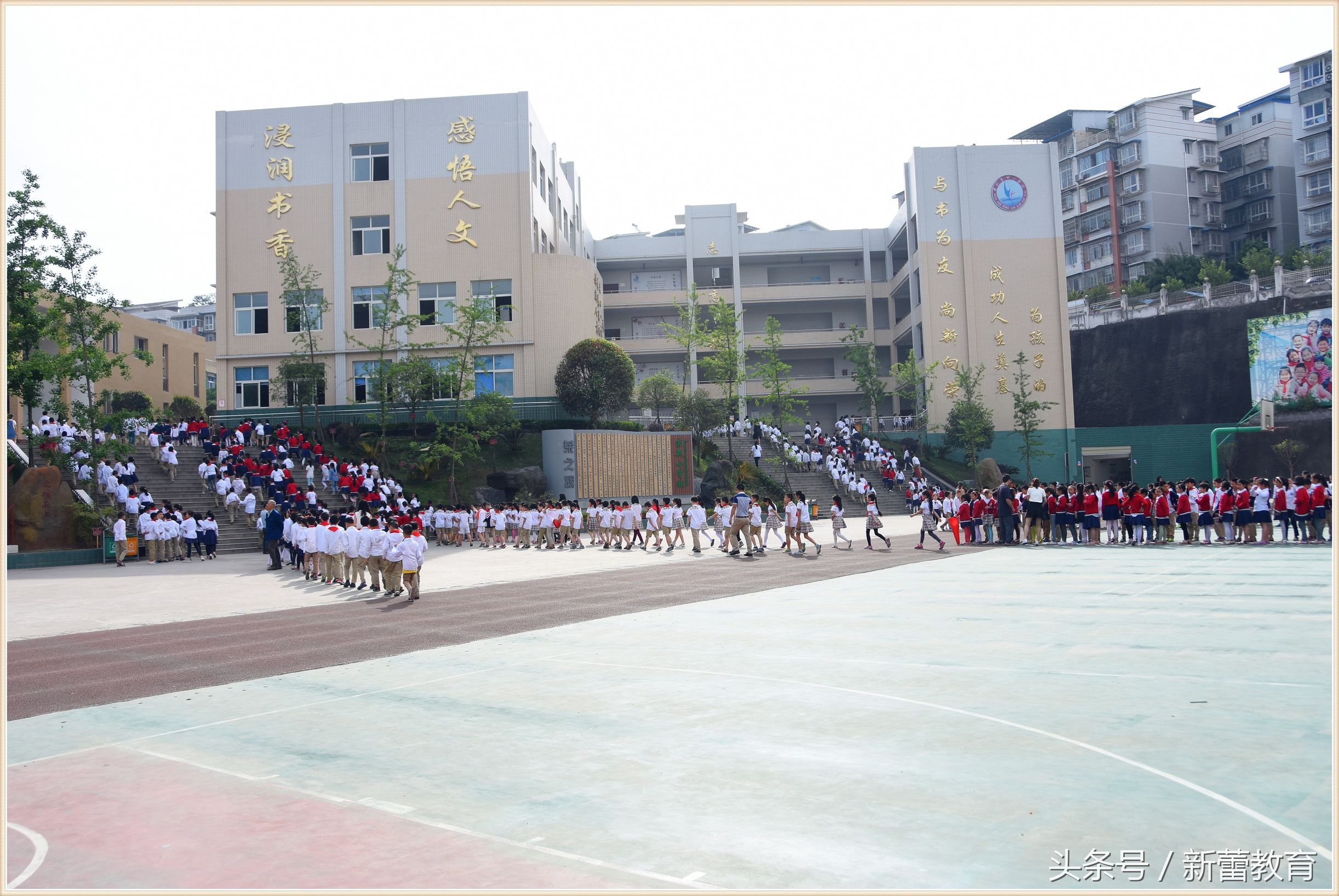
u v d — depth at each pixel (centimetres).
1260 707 793
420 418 4641
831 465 4791
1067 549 2641
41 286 3231
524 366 4722
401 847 527
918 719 781
